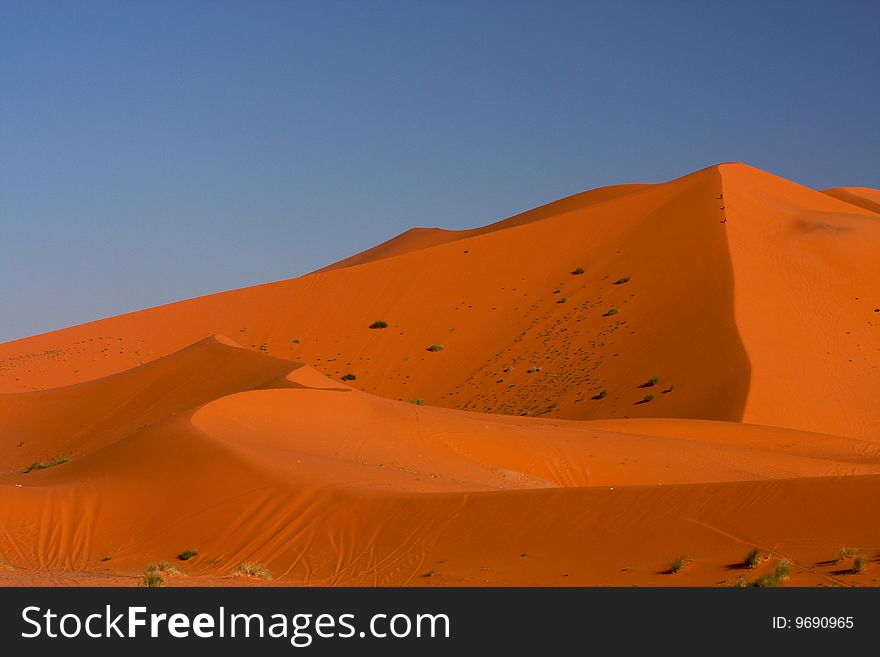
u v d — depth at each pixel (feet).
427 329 336.29
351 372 320.29
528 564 84.12
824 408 233.14
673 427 192.85
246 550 101.30
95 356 352.90
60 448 222.89
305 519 106.11
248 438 143.43
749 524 82.84
